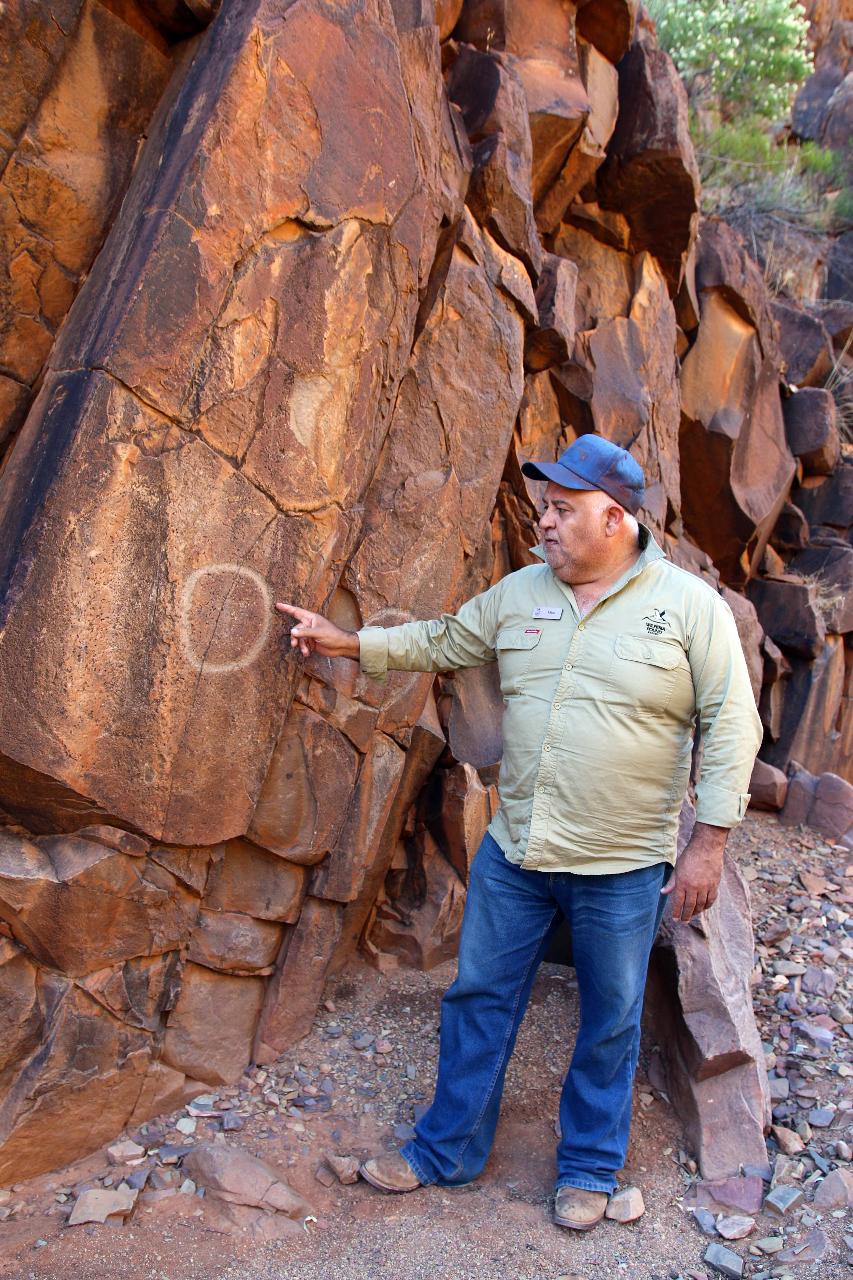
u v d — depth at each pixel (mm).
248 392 2432
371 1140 2686
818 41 10992
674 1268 2322
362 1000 3266
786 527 6785
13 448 2367
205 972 2762
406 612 3115
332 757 2865
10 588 2158
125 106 2512
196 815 2549
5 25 2268
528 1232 2406
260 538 2531
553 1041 3131
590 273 4797
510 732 2553
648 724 2410
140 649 2350
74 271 2500
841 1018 3338
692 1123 2762
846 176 9633
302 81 2393
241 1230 2318
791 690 6277
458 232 3209
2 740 2180
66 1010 2447
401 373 2904
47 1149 2463
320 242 2512
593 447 2498
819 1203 2488
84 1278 2139
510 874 2555
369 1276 2232
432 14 2938
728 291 5789
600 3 4152
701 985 2893
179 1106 2727
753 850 4926
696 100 8461
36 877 2330
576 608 2508
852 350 8227
